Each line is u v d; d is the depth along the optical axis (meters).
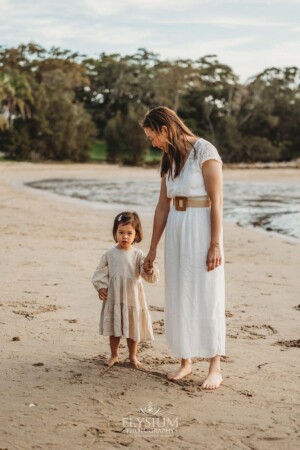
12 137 67.88
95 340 4.95
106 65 97.88
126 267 4.28
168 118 4.04
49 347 4.73
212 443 3.14
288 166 76.44
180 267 4.06
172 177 4.09
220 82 95.88
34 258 9.24
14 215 16.59
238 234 13.55
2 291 6.73
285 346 4.92
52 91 75.06
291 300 6.68
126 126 73.25
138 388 3.93
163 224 4.29
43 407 3.57
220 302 4.08
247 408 3.62
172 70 96.69
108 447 3.07
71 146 70.88
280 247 11.46
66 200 24.16
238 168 72.50
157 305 6.24
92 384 3.98
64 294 6.65
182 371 4.15
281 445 3.12
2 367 4.25
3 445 3.07
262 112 94.00
